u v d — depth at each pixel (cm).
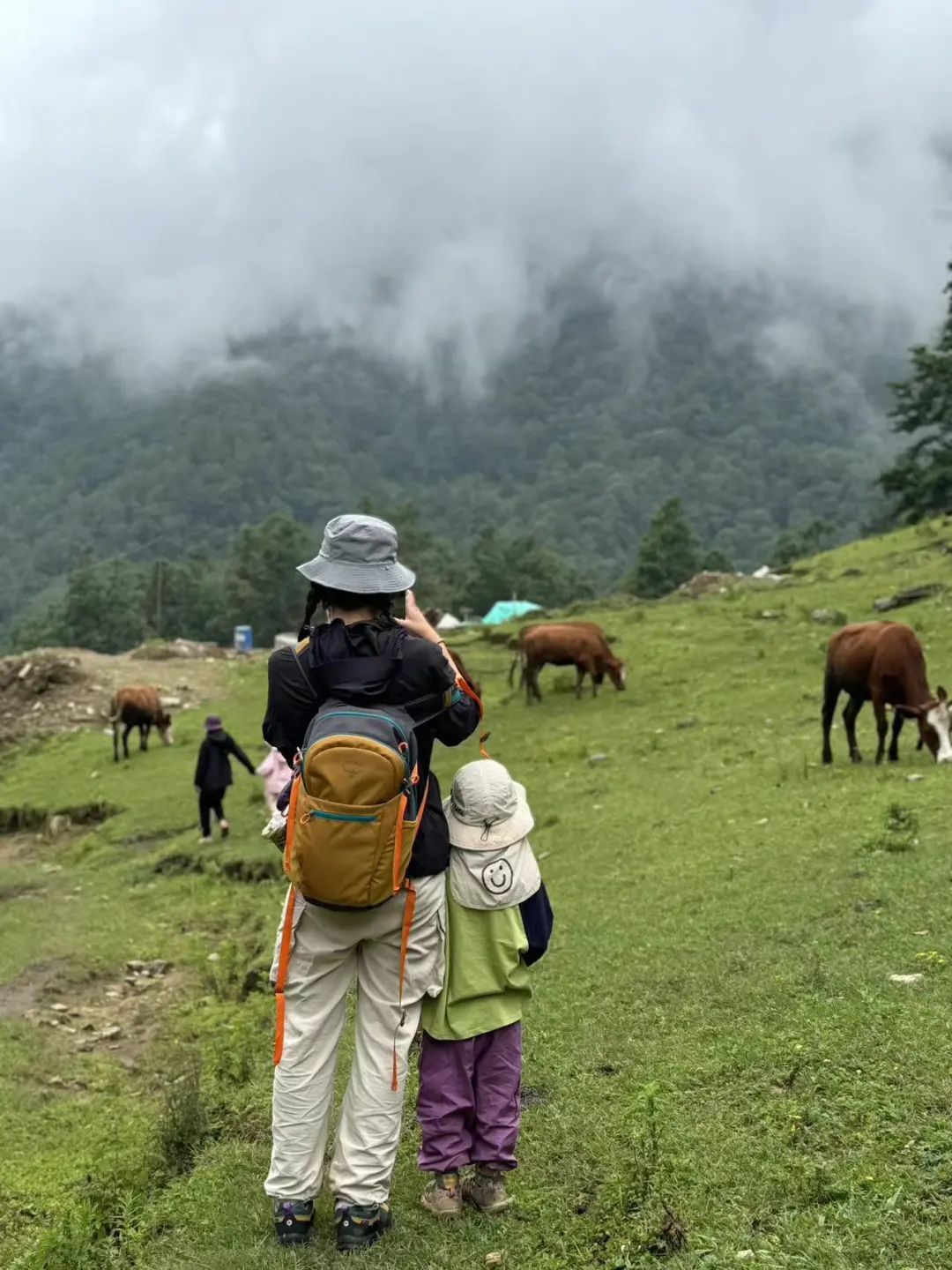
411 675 372
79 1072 774
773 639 2147
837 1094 430
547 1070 519
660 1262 341
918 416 5331
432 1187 399
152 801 1841
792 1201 363
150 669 3047
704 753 1414
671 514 8500
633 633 2420
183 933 1139
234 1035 739
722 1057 486
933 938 586
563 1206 389
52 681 2844
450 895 385
